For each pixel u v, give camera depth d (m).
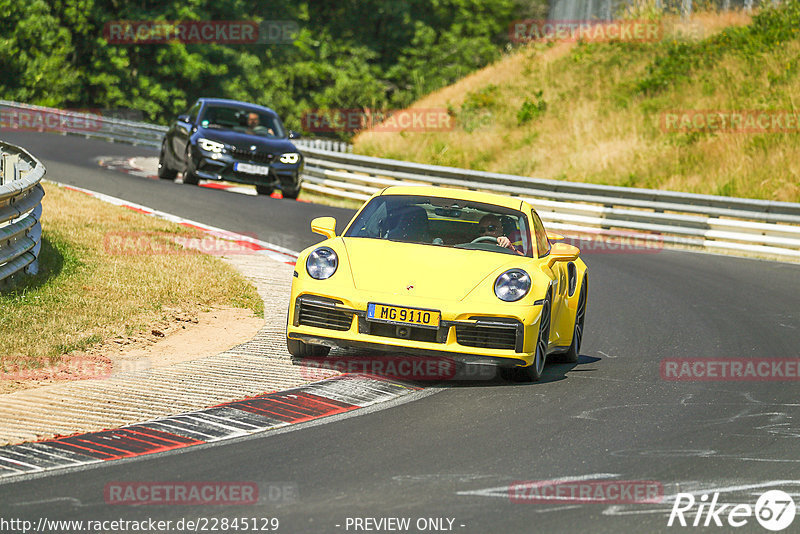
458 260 27.73
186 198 65.75
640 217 68.56
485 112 111.38
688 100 99.75
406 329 25.97
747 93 97.19
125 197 63.22
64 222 46.53
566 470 19.34
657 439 22.00
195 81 196.00
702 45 109.69
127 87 186.62
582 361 31.84
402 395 25.30
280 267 43.81
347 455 19.86
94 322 30.50
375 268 27.11
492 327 26.05
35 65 173.88
